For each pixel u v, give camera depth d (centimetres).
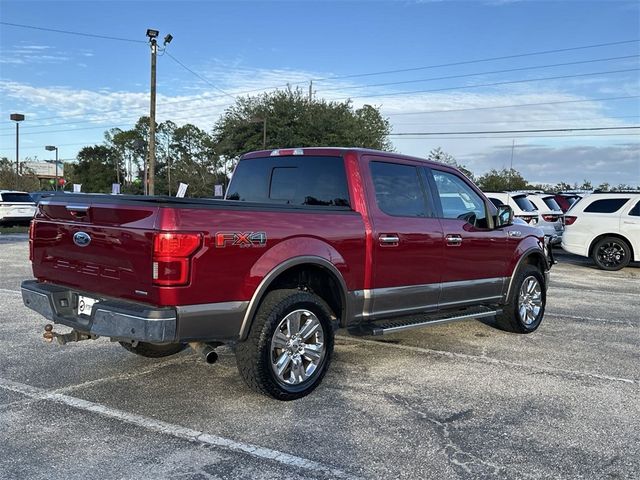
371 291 514
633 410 450
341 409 443
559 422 424
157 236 382
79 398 458
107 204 420
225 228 409
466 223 615
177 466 347
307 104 4722
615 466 357
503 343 660
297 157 564
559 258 1700
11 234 2262
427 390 490
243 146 4766
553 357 602
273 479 334
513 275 677
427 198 581
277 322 439
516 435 400
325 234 476
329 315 480
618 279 1245
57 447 370
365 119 5438
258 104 4800
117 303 410
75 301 460
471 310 636
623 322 789
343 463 355
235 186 617
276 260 437
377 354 603
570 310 875
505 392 488
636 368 565
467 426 414
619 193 1402
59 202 468
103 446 372
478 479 338
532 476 343
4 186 5509
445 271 587
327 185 535
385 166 549
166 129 10362
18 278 1077
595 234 1395
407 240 541
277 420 419
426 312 583
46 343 618
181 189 1936
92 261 434
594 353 621
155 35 2775
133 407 441
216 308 406
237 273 416
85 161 10700
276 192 577
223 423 412
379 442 385
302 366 468
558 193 2088
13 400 452
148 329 380
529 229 718
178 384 495
